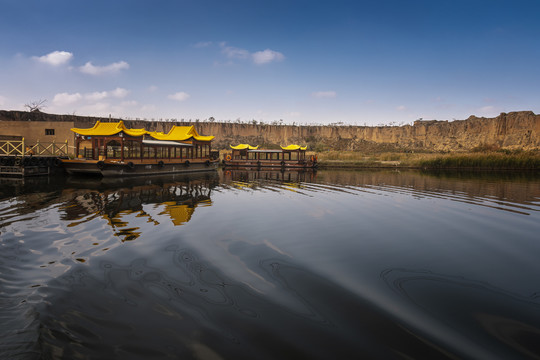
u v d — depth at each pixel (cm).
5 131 3562
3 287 504
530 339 387
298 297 491
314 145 10925
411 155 5694
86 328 398
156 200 1386
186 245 737
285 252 709
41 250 680
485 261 673
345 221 1045
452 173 3450
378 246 772
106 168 2462
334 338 385
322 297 492
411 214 1180
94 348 360
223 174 3181
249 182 2352
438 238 852
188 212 1129
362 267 627
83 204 1238
